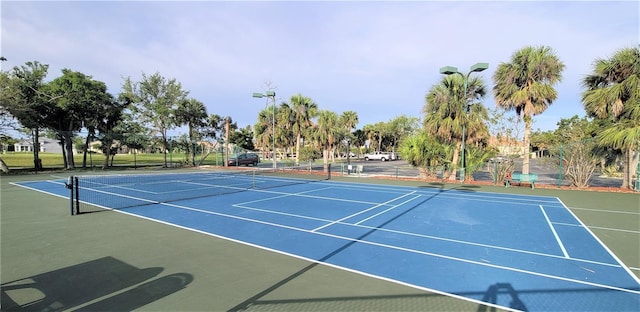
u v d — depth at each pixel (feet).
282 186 57.52
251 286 15.31
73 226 26.89
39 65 85.46
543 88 53.88
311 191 50.70
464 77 58.03
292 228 26.78
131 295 14.26
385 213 33.37
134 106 104.22
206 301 13.78
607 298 14.38
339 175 79.25
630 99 46.83
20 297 14.02
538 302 13.94
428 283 15.84
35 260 18.63
